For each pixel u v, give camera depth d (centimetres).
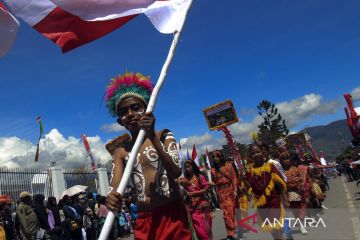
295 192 796
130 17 334
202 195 739
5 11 369
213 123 1212
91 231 1193
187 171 768
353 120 1154
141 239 298
